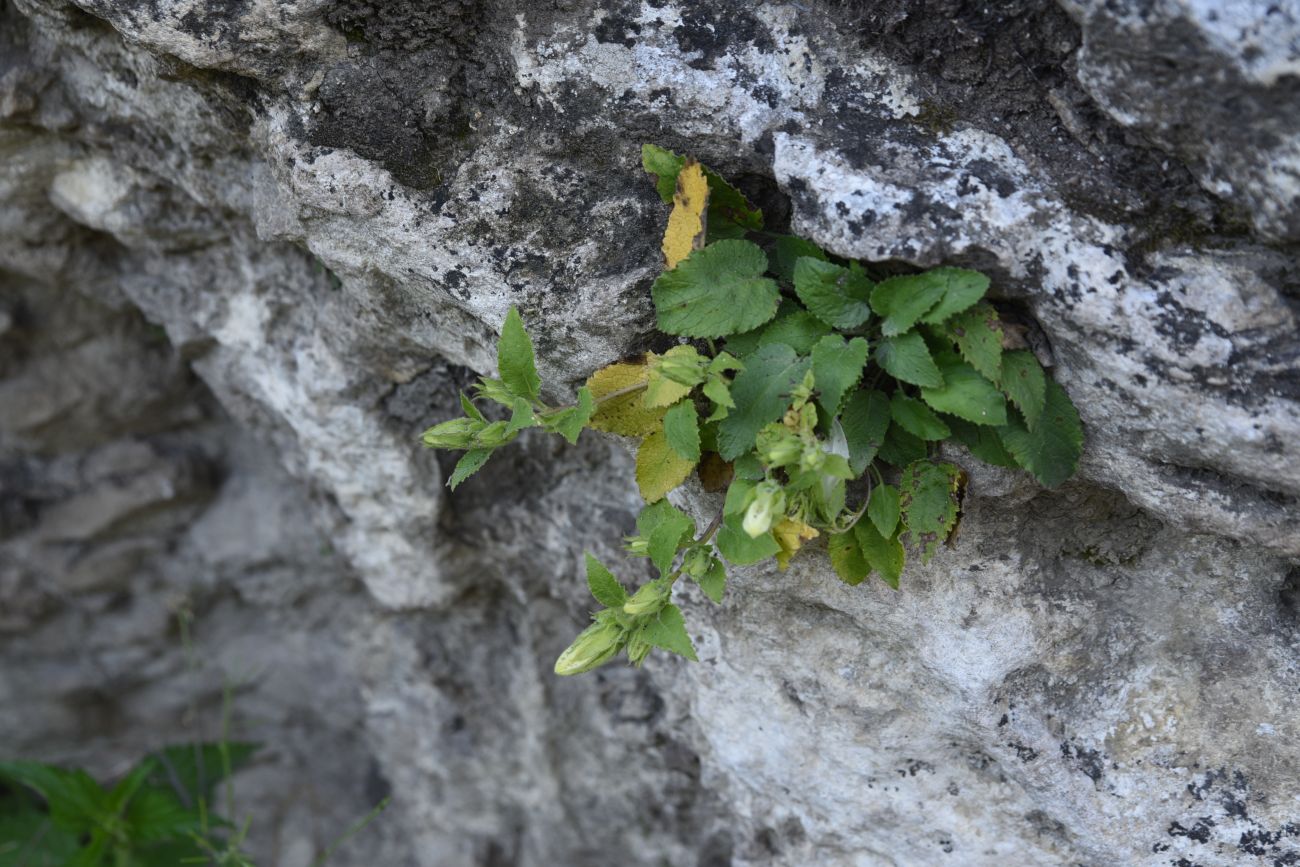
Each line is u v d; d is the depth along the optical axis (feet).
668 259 2.66
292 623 4.21
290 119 2.72
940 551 2.81
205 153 2.97
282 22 2.65
